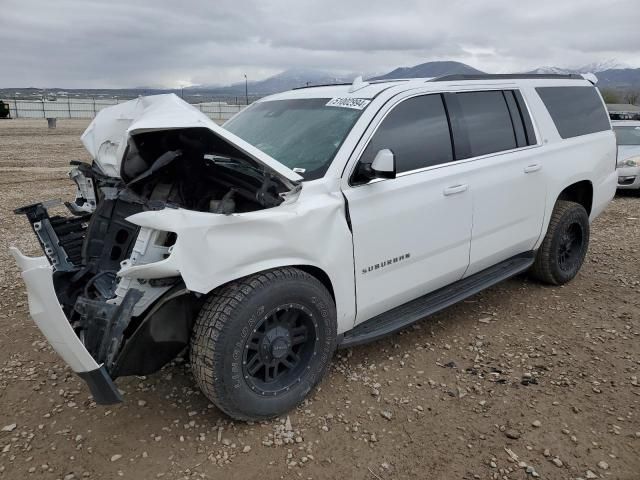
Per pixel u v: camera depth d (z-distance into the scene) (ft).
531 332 14.17
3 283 17.76
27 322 14.76
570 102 17.37
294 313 10.28
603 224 27.22
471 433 10.01
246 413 9.86
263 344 9.91
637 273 18.93
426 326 14.52
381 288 11.78
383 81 13.56
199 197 12.04
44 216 12.42
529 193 15.14
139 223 8.98
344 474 8.98
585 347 13.34
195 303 9.96
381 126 11.75
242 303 9.27
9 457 9.41
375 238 11.35
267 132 12.92
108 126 12.13
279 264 9.82
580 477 8.88
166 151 11.10
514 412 10.62
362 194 11.09
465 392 11.34
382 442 9.77
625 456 9.36
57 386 11.64
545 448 9.57
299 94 14.16
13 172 45.47
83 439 9.89
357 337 11.62
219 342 9.15
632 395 11.22
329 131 11.77
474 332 14.15
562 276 17.20
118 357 9.16
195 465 9.20
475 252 13.92
